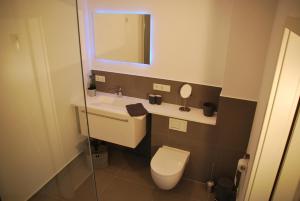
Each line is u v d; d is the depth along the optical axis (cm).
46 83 232
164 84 274
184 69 260
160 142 275
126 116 248
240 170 182
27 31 203
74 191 248
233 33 199
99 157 283
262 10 186
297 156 112
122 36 275
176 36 251
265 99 146
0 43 182
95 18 282
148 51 269
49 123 244
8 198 213
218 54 240
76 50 265
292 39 102
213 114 253
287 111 111
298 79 105
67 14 242
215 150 249
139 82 287
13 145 209
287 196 122
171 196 252
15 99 203
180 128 256
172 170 227
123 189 260
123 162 302
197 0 230
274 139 117
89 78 308
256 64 202
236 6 191
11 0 184
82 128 280
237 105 220
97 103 280
